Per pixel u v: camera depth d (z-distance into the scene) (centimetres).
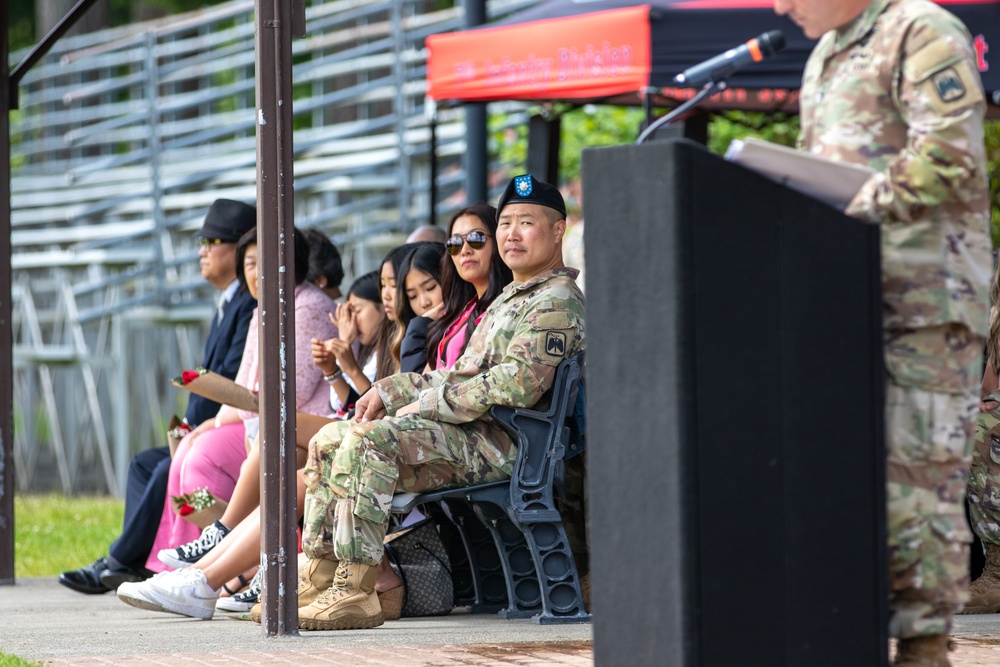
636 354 776
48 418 4206
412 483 1314
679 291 754
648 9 1811
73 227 4622
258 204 1245
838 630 797
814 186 817
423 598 1447
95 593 1811
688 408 754
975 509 1435
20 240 4384
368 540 1306
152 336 3800
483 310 1455
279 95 1248
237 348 1844
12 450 1941
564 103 2472
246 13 4600
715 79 1095
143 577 1786
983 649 1121
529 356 1301
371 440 1284
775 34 1041
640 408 774
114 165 4422
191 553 1544
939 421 839
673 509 755
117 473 3550
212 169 4059
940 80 806
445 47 2148
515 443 1341
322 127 4872
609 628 790
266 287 1243
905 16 831
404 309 1573
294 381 1264
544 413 1326
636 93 2417
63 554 2308
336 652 1146
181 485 1712
